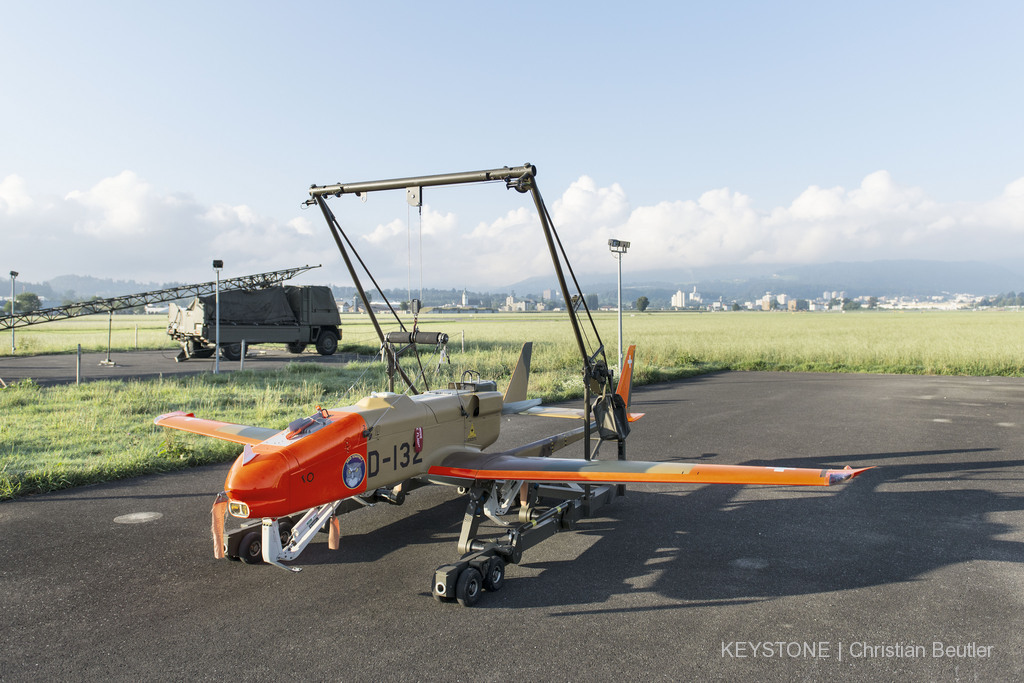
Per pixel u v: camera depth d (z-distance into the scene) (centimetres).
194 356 2873
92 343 3691
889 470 953
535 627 474
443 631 468
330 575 579
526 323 7369
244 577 574
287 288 3106
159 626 479
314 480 527
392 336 695
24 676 408
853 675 404
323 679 404
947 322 7525
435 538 680
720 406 1603
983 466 975
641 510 770
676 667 415
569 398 1664
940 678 401
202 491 843
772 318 10975
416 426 627
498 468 596
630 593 534
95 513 748
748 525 711
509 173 522
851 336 4250
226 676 408
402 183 590
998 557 608
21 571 581
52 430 1150
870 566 588
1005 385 2033
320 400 1534
